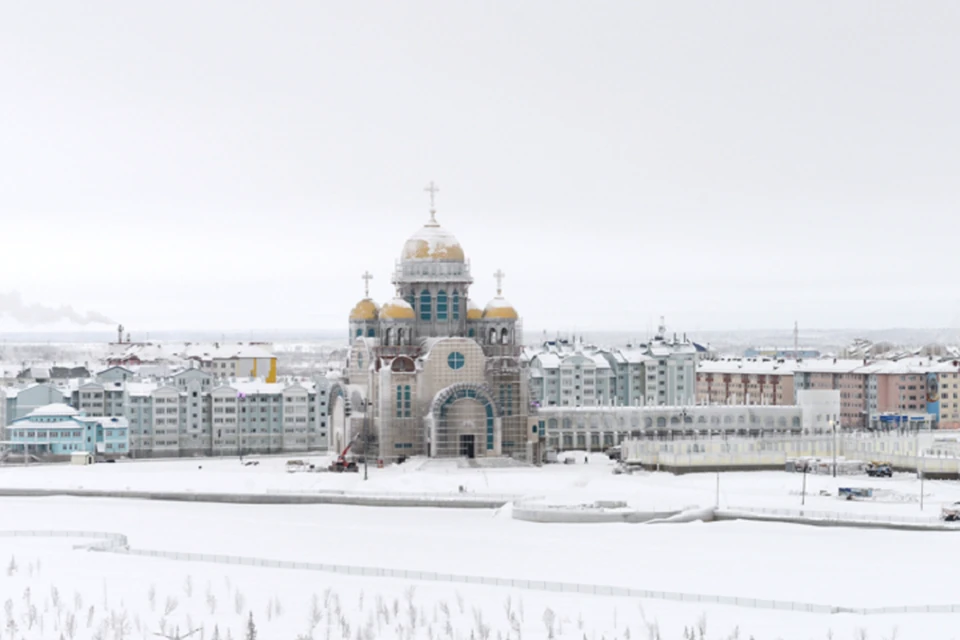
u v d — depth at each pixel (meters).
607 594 161.38
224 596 153.25
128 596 151.88
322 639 133.62
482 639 134.25
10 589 155.00
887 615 148.88
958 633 139.75
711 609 151.25
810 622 144.38
